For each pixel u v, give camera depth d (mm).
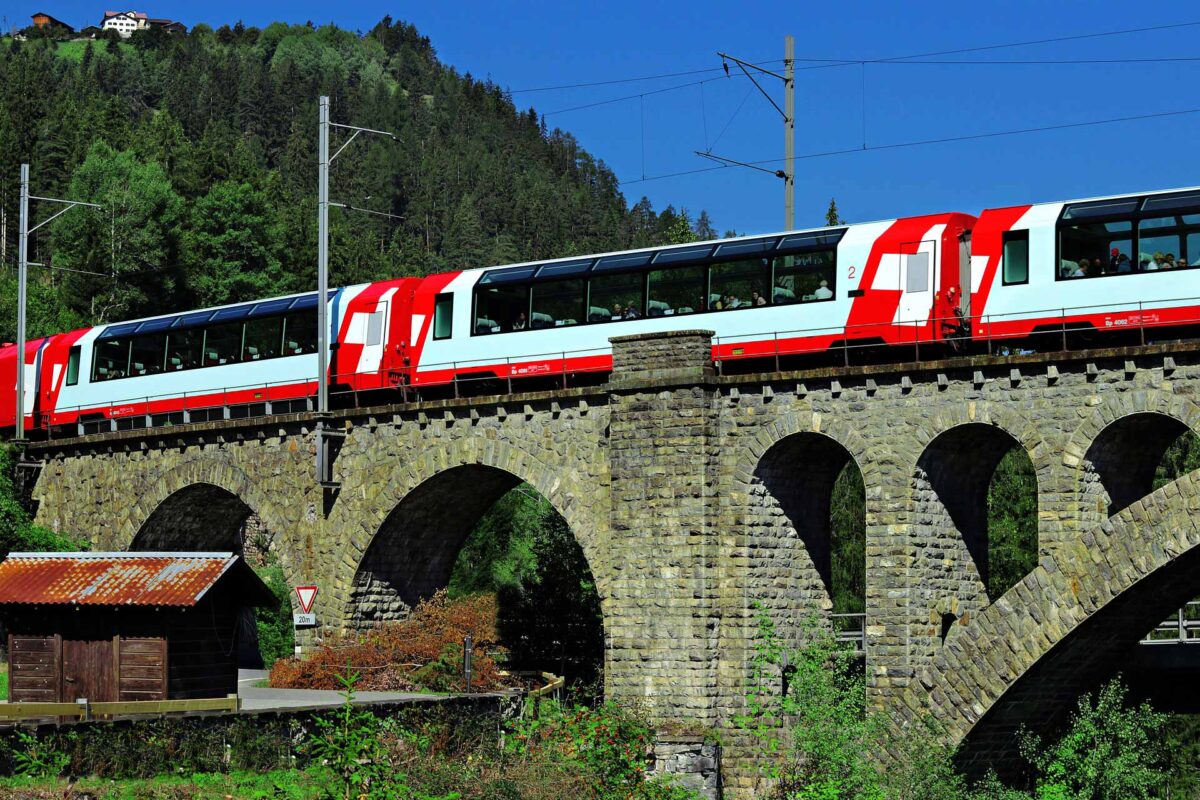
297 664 53062
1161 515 38875
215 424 58594
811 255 46719
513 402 50281
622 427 47438
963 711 41719
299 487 56188
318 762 37156
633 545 47000
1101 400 39656
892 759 41906
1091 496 40375
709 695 45375
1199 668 50531
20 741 33156
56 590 39094
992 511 74312
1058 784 41875
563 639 60281
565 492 48938
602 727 39906
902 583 42531
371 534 54062
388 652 52344
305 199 177000
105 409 66688
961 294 44719
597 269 51125
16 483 65938
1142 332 40656
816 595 47562
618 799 37688
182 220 126188
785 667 45656
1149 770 43906
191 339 63531
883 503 42969
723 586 45781
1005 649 41125
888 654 42719
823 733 42719
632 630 46812
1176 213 40688
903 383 42781
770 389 45281
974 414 41594
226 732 36219
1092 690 44969
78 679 39000
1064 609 40156
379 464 54062
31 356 70625
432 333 54969
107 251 115312
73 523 64500
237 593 40188
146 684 38500
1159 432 41500
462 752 40344
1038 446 40531
